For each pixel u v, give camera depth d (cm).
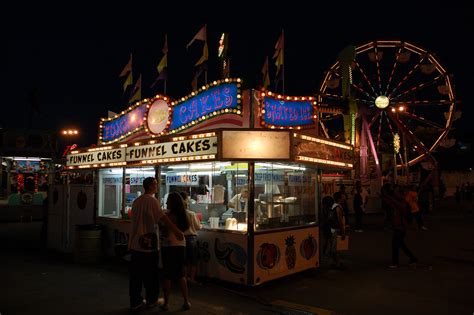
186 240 703
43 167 2473
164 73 1000
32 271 810
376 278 764
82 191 1014
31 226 1697
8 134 2266
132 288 560
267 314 556
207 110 755
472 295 653
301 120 778
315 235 816
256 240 674
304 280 749
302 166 802
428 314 561
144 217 568
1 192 2472
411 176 3666
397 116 3069
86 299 614
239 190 741
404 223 857
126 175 962
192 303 602
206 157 691
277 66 914
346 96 1608
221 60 943
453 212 2464
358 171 2678
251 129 675
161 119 855
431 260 934
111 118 1054
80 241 888
